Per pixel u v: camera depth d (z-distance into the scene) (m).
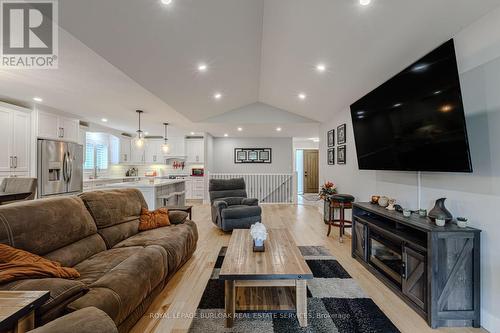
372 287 2.31
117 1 1.81
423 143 2.12
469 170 1.72
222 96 4.62
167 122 5.77
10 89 3.33
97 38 2.14
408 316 1.87
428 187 2.34
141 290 1.68
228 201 4.73
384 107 2.67
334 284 2.36
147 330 1.70
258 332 1.69
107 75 2.87
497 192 1.68
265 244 2.34
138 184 4.16
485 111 1.75
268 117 5.89
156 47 2.50
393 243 2.26
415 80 2.17
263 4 2.31
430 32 2.00
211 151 8.19
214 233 4.18
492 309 1.69
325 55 2.90
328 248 3.40
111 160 7.16
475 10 1.70
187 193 8.31
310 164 10.36
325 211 4.69
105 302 1.34
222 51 2.94
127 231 2.62
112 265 1.83
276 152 8.57
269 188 7.44
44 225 1.71
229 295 1.73
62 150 4.55
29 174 4.05
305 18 2.34
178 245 2.49
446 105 1.85
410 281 1.99
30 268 1.34
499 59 1.66
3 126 3.63
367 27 2.21
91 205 2.34
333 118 5.00
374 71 2.85
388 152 2.66
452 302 1.75
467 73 1.88
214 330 1.71
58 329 0.90
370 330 1.71
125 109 4.48
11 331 0.95
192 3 2.02
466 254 1.76
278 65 3.56
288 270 1.75
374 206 2.82
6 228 1.48
